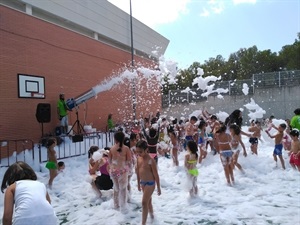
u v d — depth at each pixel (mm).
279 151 9148
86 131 14938
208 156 10859
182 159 11203
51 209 2984
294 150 8859
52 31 14203
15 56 12039
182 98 28562
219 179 8406
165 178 8875
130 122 20000
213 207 6203
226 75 45000
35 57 13070
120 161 6277
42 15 14047
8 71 11688
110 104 18984
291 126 10383
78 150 12492
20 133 12117
